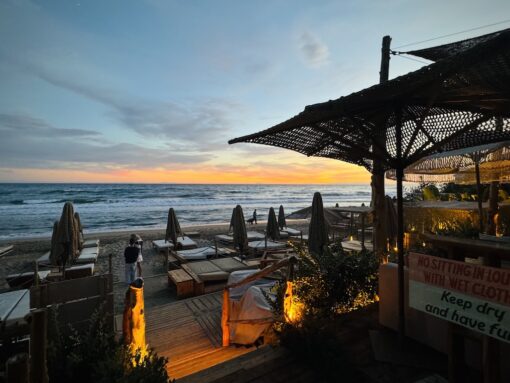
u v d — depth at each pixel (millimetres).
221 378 3277
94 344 3611
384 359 3416
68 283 5465
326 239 7406
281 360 3588
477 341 2596
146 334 6602
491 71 2143
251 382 3191
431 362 3346
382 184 6070
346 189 170250
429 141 3141
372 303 5039
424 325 3701
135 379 2928
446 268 2533
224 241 19203
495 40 1710
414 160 3277
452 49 4414
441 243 2652
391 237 9234
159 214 46188
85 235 24359
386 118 4031
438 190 17312
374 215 6141
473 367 3123
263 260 11438
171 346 6055
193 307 8172
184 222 38500
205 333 6621
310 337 3545
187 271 10812
